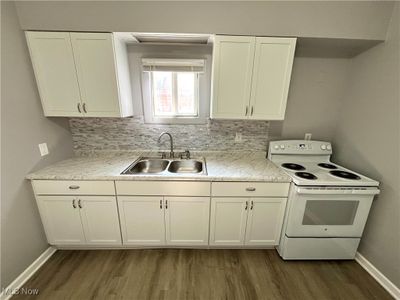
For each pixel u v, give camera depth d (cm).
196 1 157
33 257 173
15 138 156
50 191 172
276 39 169
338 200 168
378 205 172
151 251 198
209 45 202
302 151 220
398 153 154
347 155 210
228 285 163
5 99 148
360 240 189
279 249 195
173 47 205
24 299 149
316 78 215
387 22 161
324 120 227
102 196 175
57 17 158
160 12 158
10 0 150
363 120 189
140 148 232
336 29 164
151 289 159
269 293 158
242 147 233
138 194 175
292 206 171
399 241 154
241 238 192
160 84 219
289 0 157
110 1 155
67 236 186
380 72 171
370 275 176
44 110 182
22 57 162
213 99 186
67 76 176
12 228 154
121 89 187
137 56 206
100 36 166
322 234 178
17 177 158
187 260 188
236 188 175
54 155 197
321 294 158
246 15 161
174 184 173
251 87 183
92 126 222
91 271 174
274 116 192
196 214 183
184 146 233
